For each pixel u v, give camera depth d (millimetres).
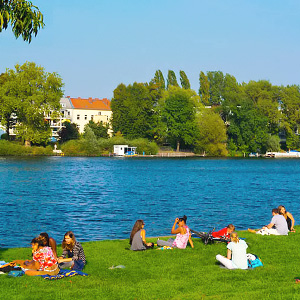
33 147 145875
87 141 154875
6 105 126625
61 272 16891
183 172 101875
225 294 14461
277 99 170375
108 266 18656
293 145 175125
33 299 14055
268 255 20219
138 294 14719
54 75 133625
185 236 21750
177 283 15977
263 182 81375
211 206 50062
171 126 159500
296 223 39750
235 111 162875
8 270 16750
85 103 191375
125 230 35938
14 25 16266
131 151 159625
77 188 67625
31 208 46938
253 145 165500
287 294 14180
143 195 60156
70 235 18297
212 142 162625
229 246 18172
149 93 165250
